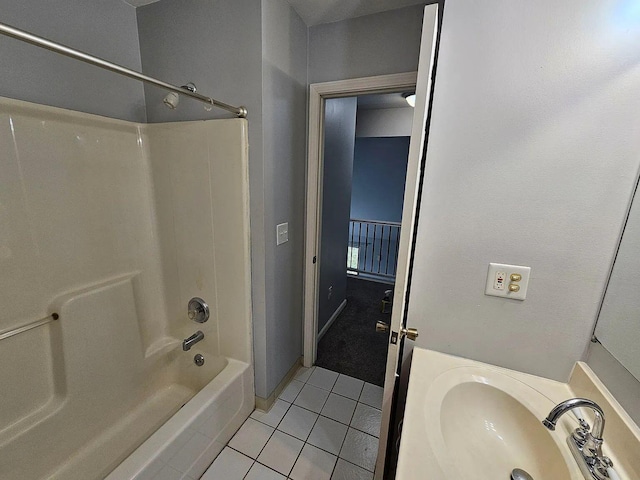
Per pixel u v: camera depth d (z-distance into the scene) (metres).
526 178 0.93
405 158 4.98
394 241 4.34
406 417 0.81
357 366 2.23
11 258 1.19
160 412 1.63
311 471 1.41
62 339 1.32
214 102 1.24
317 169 1.84
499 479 0.77
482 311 1.06
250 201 1.49
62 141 1.32
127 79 1.59
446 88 0.96
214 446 1.43
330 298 2.77
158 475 1.10
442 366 1.06
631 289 0.78
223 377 1.52
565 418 0.83
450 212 1.03
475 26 0.90
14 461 1.17
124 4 1.51
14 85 1.20
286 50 1.48
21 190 1.20
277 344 1.80
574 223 0.90
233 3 1.31
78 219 1.40
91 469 1.31
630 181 0.83
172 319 1.83
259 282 1.57
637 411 0.71
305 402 1.85
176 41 1.48
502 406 0.93
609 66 0.80
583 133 0.85
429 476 0.65
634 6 0.76
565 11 0.82
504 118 0.92
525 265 0.98
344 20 1.59
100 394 1.47
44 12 1.25
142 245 1.70
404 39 1.49
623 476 0.68
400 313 0.95
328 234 2.52
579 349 0.97
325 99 1.79
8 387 1.19
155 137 1.60
